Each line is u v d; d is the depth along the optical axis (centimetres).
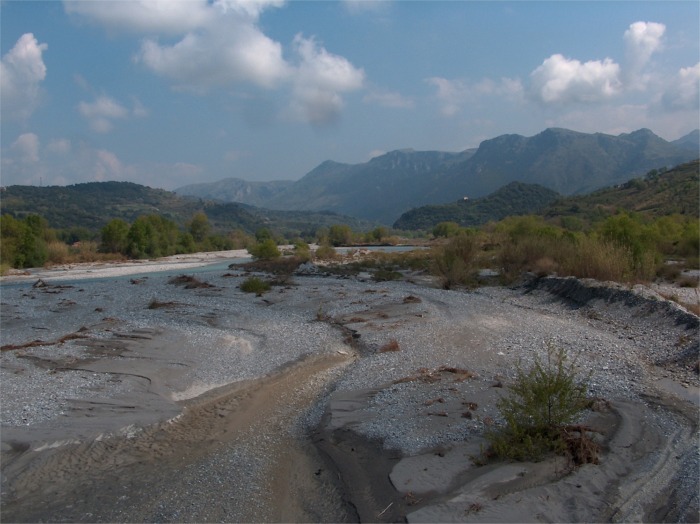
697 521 591
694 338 1388
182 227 17025
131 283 3522
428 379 1158
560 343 1480
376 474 763
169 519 671
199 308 2358
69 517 679
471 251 3184
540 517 606
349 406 1051
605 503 636
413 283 3203
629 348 1432
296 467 822
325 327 1886
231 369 1388
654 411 948
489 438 788
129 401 1120
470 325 1784
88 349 1555
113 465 837
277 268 4275
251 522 665
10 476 795
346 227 10456
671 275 2617
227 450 893
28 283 4012
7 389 1188
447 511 624
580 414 911
